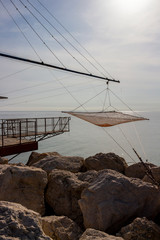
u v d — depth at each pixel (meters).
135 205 7.03
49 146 109.94
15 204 4.80
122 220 6.79
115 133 189.38
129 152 105.81
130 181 7.67
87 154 94.38
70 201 8.69
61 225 6.81
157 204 7.35
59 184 9.28
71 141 131.75
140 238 5.65
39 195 8.76
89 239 5.18
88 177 9.80
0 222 3.82
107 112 12.55
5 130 20.59
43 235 3.83
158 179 9.38
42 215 8.66
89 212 6.91
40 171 9.14
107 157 13.84
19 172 8.68
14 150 15.83
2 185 8.54
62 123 23.97
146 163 12.28
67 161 13.55
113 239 5.04
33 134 20.38
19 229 3.78
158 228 6.09
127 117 11.52
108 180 7.56
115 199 7.01
